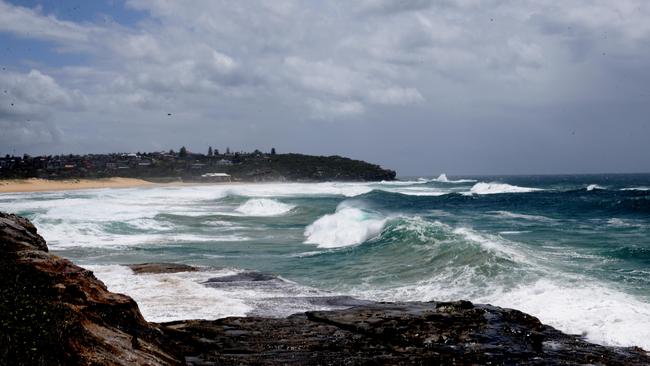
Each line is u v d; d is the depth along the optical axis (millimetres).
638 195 60406
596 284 14062
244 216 40000
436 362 8750
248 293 14031
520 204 51594
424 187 108250
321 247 23703
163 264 18156
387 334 10211
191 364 8320
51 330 5883
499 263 16391
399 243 21188
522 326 10703
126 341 7090
